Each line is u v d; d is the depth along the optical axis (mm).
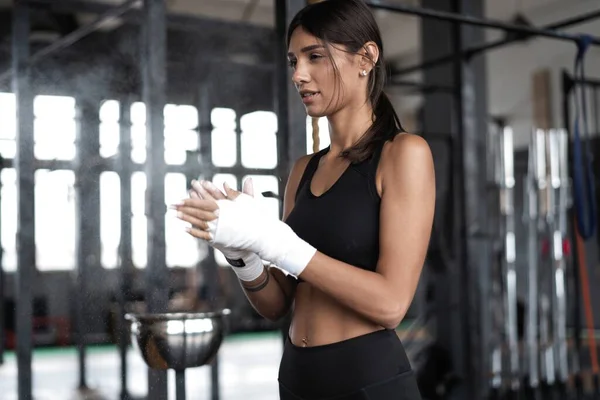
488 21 2754
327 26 1280
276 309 1459
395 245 1231
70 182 3113
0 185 4570
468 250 4461
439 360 5582
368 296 1187
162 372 2002
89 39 3066
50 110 2766
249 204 1223
